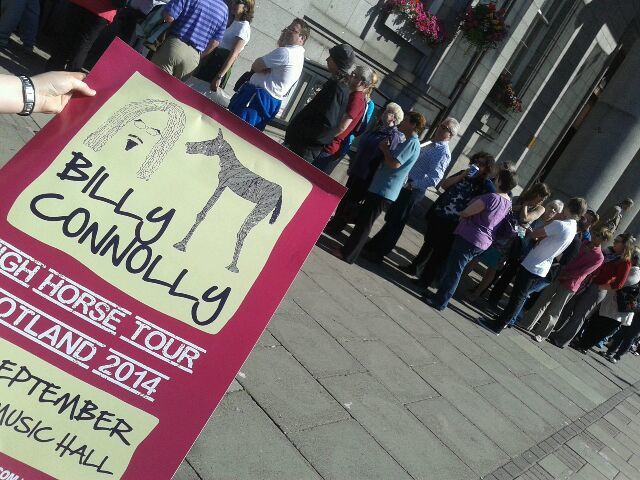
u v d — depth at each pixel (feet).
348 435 11.76
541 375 22.98
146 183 5.22
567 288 26.40
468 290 29.14
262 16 25.11
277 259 5.43
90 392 5.09
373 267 23.20
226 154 5.38
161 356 5.21
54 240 5.00
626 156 43.29
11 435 4.98
